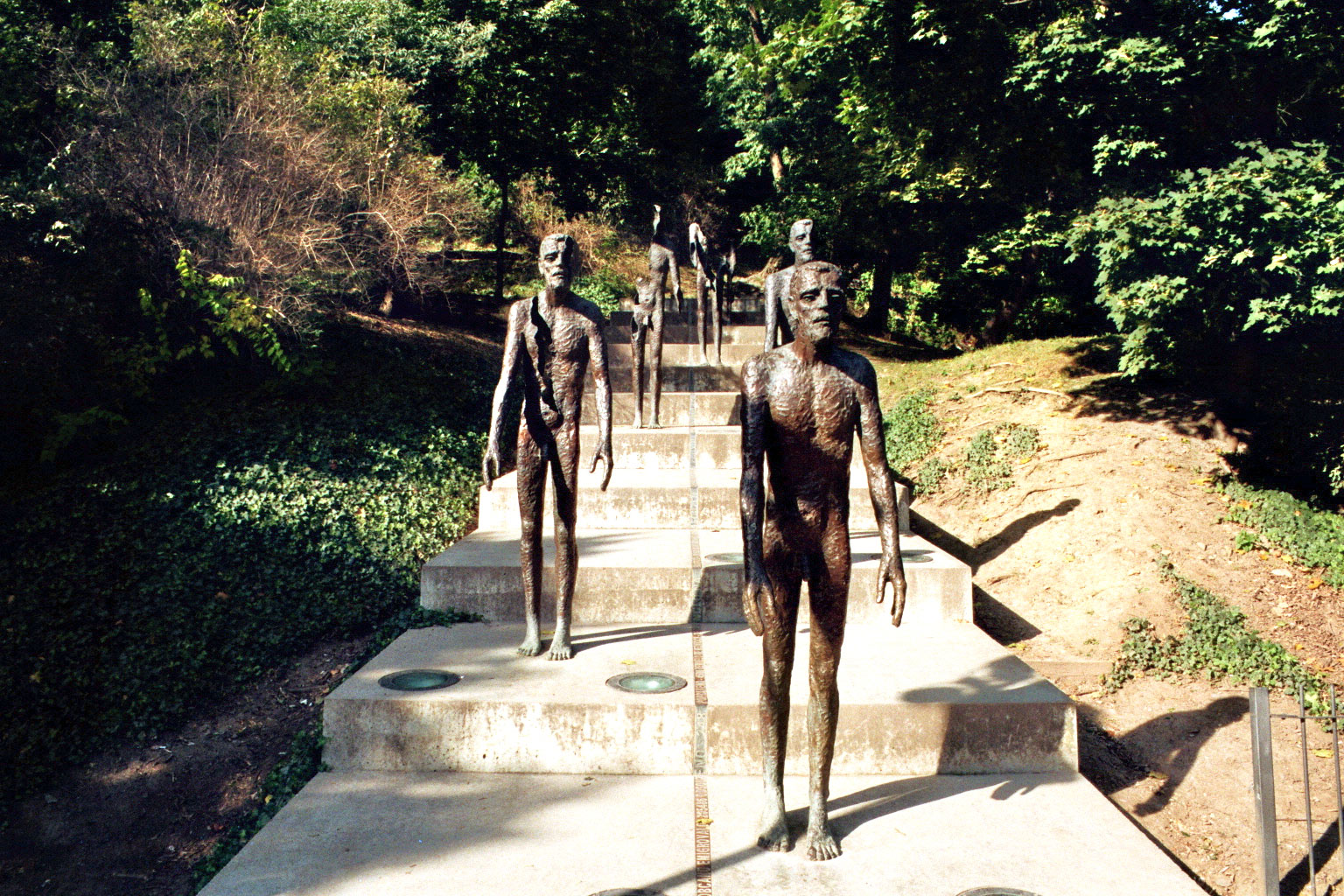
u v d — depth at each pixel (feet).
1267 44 28.71
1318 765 19.85
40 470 29.43
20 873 18.24
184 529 26.89
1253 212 26.45
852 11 38.65
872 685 18.21
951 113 39.83
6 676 22.11
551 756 16.93
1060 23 32.27
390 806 15.43
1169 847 17.43
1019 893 12.57
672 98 89.35
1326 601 25.81
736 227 94.32
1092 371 41.37
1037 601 26.99
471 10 57.41
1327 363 31.55
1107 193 32.50
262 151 35.32
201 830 18.93
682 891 12.66
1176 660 23.53
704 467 33.88
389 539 28.78
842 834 14.40
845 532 13.80
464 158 59.41
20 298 29.37
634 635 22.11
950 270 58.70
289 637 24.62
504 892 12.66
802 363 13.52
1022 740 17.04
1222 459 32.53
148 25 37.04
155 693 22.25
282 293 33.37
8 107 31.91
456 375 40.91
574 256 19.84
